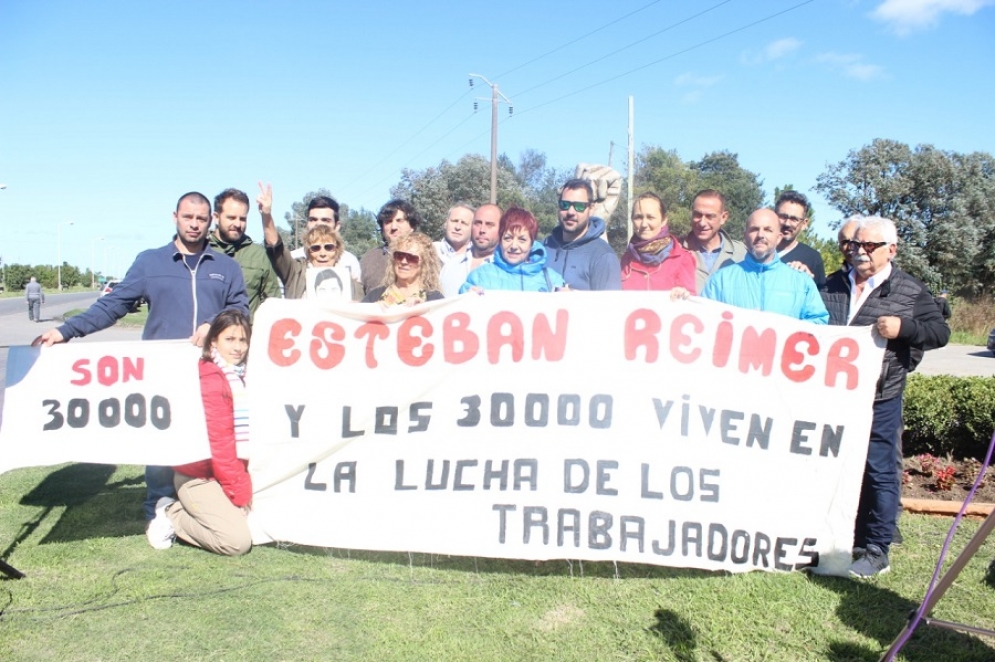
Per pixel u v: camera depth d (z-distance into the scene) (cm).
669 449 452
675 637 379
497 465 459
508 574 453
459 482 460
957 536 528
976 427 695
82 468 695
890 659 312
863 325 473
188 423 461
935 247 4856
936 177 4869
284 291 617
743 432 453
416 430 464
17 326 3055
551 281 528
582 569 460
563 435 456
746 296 495
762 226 486
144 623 388
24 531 520
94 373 460
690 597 422
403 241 500
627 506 450
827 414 452
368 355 466
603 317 457
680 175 5597
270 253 595
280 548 487
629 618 398
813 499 452
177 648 365
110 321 508
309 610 403
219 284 532
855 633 386
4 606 404
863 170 4944
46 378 457
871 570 454
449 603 413
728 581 443
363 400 465
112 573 447
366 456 466
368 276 678
